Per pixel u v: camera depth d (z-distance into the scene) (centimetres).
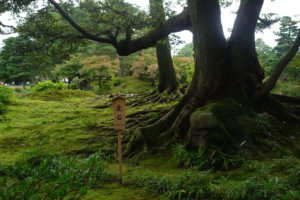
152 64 2720
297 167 414
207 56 634
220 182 402
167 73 1214
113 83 2708
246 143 565
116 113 460
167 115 696
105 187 429
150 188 422
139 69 2869
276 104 717
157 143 652
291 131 654
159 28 786
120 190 417
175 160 552
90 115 1070
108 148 693
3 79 4406
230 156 515
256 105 700
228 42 672
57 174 303
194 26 635
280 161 484
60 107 1308
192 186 391
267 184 348
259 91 688
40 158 488
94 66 2509
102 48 2891
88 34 729
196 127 558
